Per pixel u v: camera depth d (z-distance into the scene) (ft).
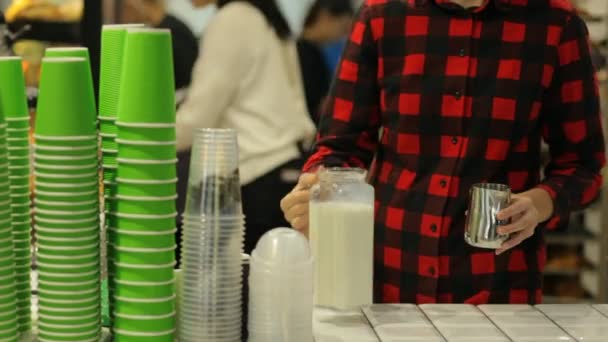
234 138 5.39
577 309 6.59
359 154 8.22
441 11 7.73
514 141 7.72
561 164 8.06
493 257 7.73
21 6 13.66
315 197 6.29
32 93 10.12
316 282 6.30
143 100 5.16
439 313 6.44
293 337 5.39
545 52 7.69
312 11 14.70
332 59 14.90
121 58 5.51
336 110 8.18
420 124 7.79
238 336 5.49
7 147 5.33
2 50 12.34
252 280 5.41
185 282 5.39
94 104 5.36
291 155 12.92
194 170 5.37
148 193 5.24
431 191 7.75
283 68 12.91
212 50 12.61
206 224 5.32
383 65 7.95
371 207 6.30
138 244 5.27
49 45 13.75
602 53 14.11
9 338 5.36
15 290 5.44
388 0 7.93
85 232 5.34
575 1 14.29
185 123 12.60
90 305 5.43
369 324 6.14
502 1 7.57
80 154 5.26
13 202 5.60
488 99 7.66
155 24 14.12
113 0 14.29
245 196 12.88
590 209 14.96
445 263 7.73
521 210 6.52
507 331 6.02
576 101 7.80
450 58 7.71
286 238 5.44
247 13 12.60
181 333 5.46
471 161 7.68
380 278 8.03
